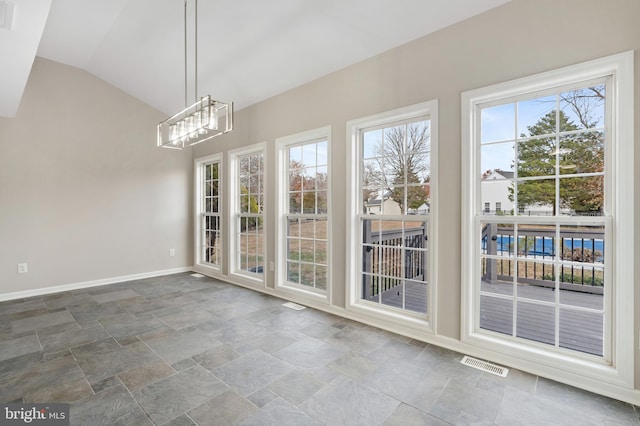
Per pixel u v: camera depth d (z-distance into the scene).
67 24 3.37
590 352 2.21
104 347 2.55
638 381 1.83
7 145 3.87
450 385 2.01
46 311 3.43
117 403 1.82
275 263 4.02
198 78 4.04
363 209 3.23
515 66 2.19
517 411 1.76
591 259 2.72
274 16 2.83
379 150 3.10
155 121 5.11
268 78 3.72
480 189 2.45
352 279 3.21
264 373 2.15
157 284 4.60
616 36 1.85
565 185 2.14
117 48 3.80
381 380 2.07
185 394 1.91
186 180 5.50
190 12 2.94
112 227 4.69
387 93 2.88
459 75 2.45
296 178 3.92
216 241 5.22
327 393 1.92
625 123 1.83
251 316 3.27
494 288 3.68
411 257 3.63
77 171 4.38
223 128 4.82
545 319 2.90
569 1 1.99
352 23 2.69
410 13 2.47
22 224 3.97
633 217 1.83
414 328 2.73
